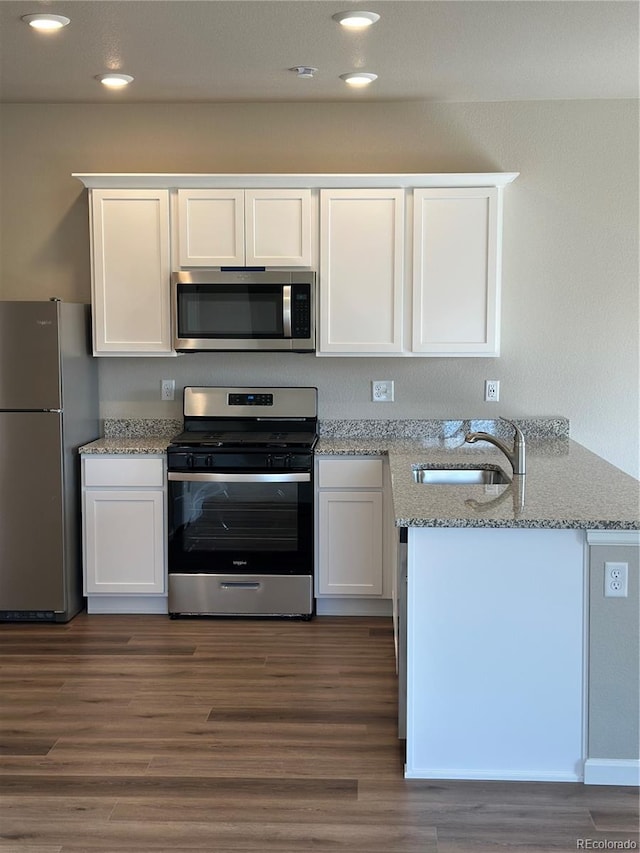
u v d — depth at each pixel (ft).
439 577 10.08
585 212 16.52
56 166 16.80
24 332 15.07
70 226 16.92
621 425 16.85
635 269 16.57
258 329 15.75
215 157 16.67
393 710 11.96
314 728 11.43
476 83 15.14
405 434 16.97
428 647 10.14
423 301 15.84
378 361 16.93
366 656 13.93
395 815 9.41
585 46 12.97
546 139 16.40
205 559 15.66
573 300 16.67
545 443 16.42
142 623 15.60
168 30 12.17
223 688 12.69
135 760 10.60
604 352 16.74
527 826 9.20
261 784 10.04
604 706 10.07
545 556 10.00
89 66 14.02
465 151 16.48
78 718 11.73
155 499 15.69
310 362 17.01
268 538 15.58
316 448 15.60
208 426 16.87
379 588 15.65
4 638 14.83
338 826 9.20
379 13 11.48
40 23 11.85
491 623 10.10
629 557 9.93
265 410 16.79
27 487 15.35
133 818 9.35
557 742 10.15
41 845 8.87
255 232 15.75
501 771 10.19
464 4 11.19
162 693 12.52
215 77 14.67
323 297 15.88
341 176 15.43
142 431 17.11
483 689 10.15
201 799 9.73
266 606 15.70
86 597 16.16
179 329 15.83
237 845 8.85
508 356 16.84
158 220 15.84
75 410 15.84
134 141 16.70
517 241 16.62
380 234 15.74
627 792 9.93
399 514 10.14
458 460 14.37
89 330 16.55
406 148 16.52
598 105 16.30
